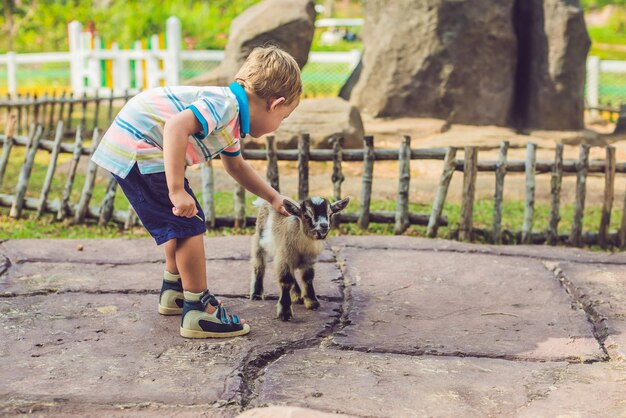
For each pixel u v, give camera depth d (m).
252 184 4.50
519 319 4.62
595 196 9.12
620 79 18.86
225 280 5.35
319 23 31.44
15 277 5.34
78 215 7.57
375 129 12.04
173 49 19.05
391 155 7.32
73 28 20.09
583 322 4.58
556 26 12.20
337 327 4.49
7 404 3.38
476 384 3.68
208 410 3.36
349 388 3.61
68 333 4.28
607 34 32.16
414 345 4.17
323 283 5.29
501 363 3.95
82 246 6.18
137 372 3.76
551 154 11.23
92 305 4.78
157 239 4.14
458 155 10.98
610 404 3.49
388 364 3.91
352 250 6.19
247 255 6.01
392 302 4.92
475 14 12.12
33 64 23.42
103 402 3.42
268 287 5.19
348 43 29.64
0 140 8.11
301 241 4.48
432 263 5.82
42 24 26.89
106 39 25.20
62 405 3.38
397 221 7.32
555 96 12.30
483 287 5.25
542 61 12.34
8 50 26.23
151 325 4.43
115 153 4.11
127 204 8.48
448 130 12.20
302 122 10.93
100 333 4.29
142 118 4.07
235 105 4.01
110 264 5.72
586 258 6.00
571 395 3.58
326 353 4.07
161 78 19.34
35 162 10.95
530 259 5.97
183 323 4.22
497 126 12.51
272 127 4.25
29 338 4.20
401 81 12.42
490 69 12.37
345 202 4.59
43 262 5.76
